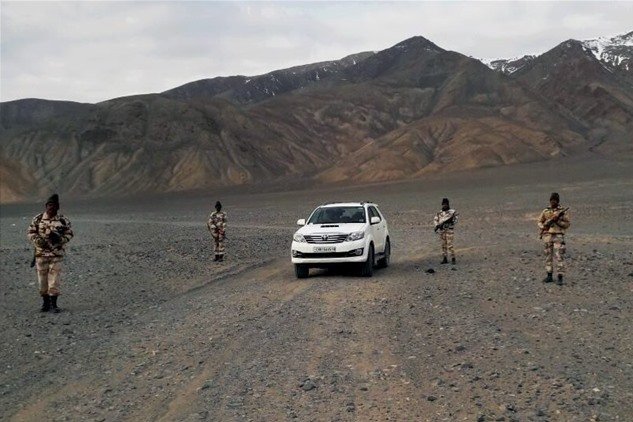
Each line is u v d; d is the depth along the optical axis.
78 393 7.79
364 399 7.11
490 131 184.75
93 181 182.88
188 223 51.28
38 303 14.60
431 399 6.97
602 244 23.94
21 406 7.42
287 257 24.11
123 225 48.38
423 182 121.56
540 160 164.88
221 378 8.09
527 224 38.53
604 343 9.05
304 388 7.52
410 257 22.59
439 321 10.81
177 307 13.51
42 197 175.50
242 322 11.45
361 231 17.20
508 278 15.53
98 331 11.34
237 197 115.75
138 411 7.07
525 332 9.84
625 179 84.31
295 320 11.39
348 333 10.16
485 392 7.14
